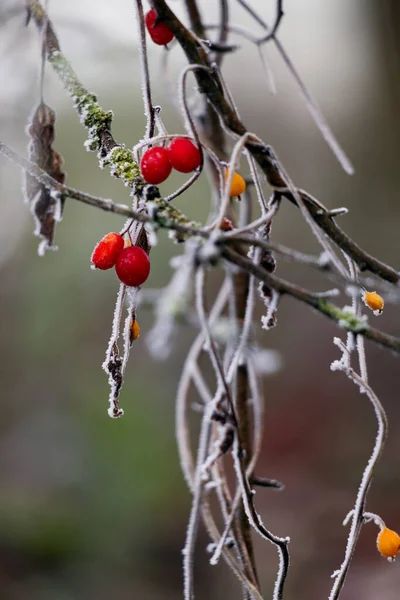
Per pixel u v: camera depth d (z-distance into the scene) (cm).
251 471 64
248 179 67
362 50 267
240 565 61
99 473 151
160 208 57
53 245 60
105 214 218
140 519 141
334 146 61
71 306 209
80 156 203
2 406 179
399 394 174
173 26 58
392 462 152
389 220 242
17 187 109
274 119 276
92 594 124
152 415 170
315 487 151
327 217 58
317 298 55
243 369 65
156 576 129
